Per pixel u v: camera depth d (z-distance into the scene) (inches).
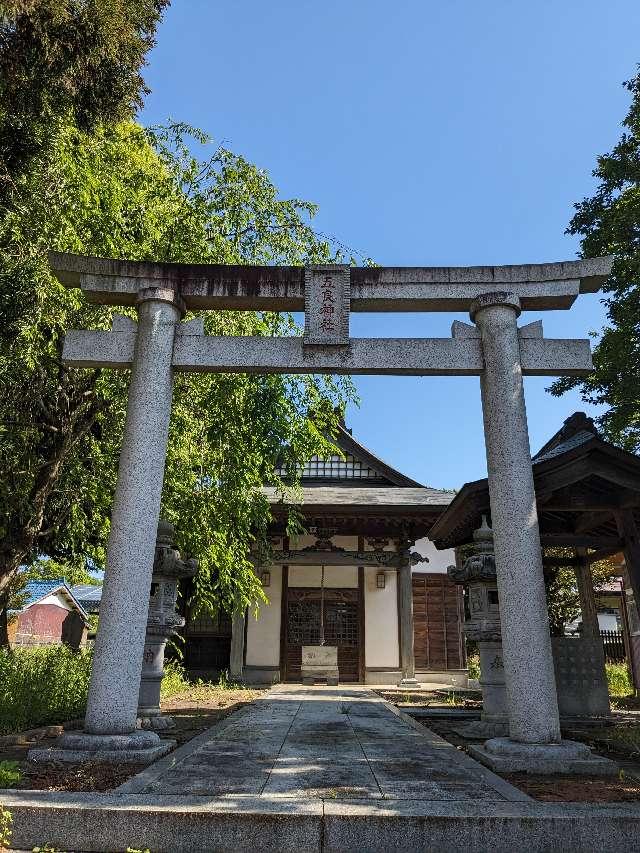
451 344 253.4
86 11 342.3
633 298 537.3
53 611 1059.9
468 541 404.8
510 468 232.1
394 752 218.2
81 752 196.5
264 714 336.5
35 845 140.8
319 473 738.2
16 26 327.3
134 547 222.8
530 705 206.4
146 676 284.2
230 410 379.9
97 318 308.5
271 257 370.6
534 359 249.8
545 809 145.5
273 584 663.8
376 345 253.8
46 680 341.4
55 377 354.0
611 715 343.3
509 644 215.3
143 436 235.3
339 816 139.9
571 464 291.9
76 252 300.5
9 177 306.8
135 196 325.4
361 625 653.9
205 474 403.5
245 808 143.7
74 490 392.5
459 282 259.1
